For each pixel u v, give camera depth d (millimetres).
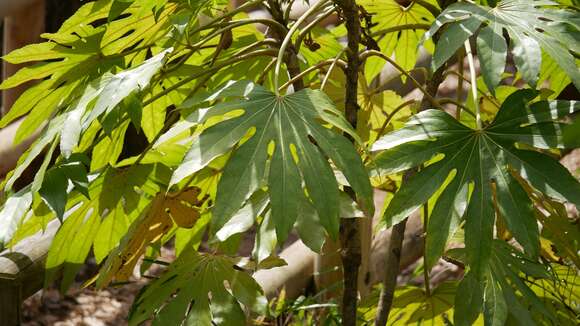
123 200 3270
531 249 2762
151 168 3135
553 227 3182
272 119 2789
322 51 3514
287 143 2756
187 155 2760
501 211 2795
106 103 2852
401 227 3215
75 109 2908
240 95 2844
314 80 3545
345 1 3004
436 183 2830
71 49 3053
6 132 5598
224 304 2971
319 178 2721
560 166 2801
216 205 2717
